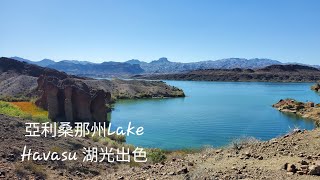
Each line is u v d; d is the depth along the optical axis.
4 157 15.55
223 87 191.12
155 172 10.88
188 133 47.47
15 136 19.30
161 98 116.00
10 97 79.62
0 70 124.12
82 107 54.28
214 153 12.32
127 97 114.00
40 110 58.91
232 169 9.43
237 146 12.43
